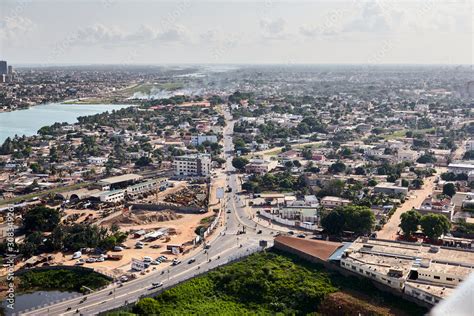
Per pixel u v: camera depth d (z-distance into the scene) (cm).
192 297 19650
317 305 18575
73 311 19025
